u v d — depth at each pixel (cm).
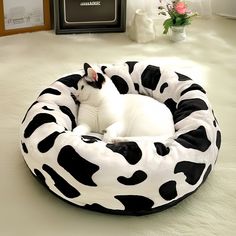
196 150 153
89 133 180
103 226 146
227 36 300
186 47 283
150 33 289
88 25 301
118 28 305
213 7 335
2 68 248
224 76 246
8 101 217
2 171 170
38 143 154
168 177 144
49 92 185
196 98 178
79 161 144
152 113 176
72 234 143
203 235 143
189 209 153
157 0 313
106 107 177
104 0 296
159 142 155
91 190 143
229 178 168
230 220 149
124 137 168
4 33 292
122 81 203
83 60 262
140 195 144
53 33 301
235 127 200
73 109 186
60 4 291
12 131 194
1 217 148
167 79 195
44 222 147
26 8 292
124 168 142
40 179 157
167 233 143
